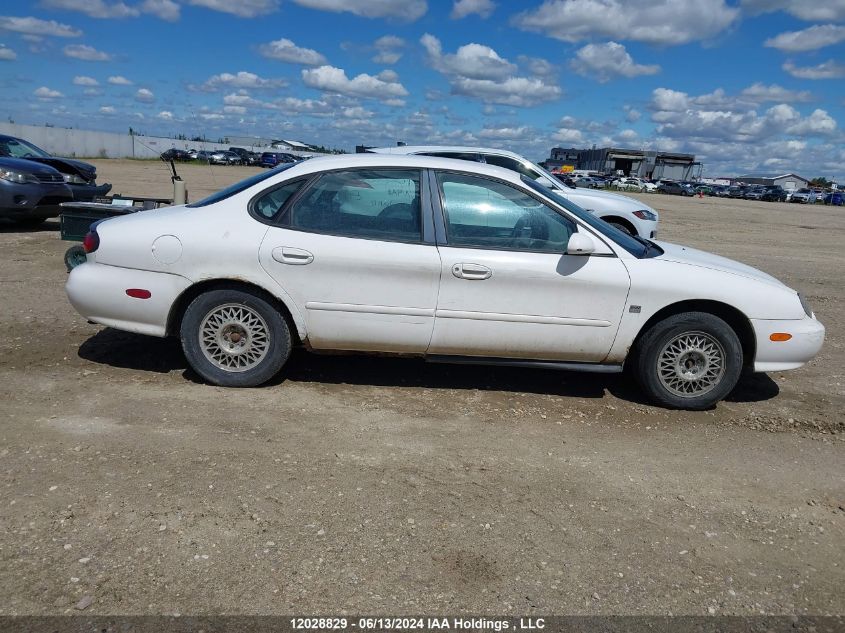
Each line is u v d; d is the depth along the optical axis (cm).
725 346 456
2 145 1254
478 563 287
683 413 471
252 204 451
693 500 353
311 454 374
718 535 321
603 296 445
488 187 454
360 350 459
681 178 10525
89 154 5622
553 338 451
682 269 456
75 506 308
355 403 452
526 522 321
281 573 272
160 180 2811
